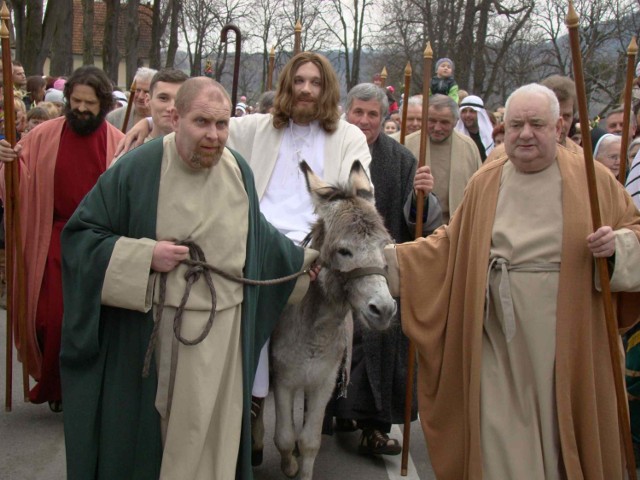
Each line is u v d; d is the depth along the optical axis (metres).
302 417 5.89
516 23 28.55
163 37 37.78
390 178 5.18
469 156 6.08
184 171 3.37
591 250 3.50
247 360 3.48
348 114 5.19
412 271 3.94
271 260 3.71
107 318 3.41
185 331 3.28
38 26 18.58
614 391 3.64
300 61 4.45
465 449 3.73
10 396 5.56
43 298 5.27
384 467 4.99
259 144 4.50
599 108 25.53
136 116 7.09
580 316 3.54
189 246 3.32
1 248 8.00
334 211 3.83
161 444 3.34
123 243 3.29
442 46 30.33
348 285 3.77
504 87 32.44
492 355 3.65
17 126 7.46
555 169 3.64
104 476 3.41
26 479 4.61
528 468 3.49
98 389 3.42
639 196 4.99
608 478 3.61
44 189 5.36
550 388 3.52
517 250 3.57
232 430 3.40
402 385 5.02
